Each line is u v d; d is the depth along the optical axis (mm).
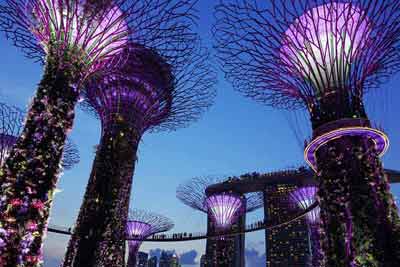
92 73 10516
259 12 10750
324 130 9828
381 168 9469
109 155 14000
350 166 9281
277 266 123688
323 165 9734
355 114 9891
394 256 8156
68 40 9672
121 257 13109
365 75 10258
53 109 8953
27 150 8297
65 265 12438
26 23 10273
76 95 9609
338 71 10180
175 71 14086
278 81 11508
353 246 8469
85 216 13062
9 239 7484
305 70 10695
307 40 10195
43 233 7965
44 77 9367
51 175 8375
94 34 9977
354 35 9992
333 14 9945
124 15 10211
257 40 11016
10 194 7809
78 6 9648
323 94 10328
